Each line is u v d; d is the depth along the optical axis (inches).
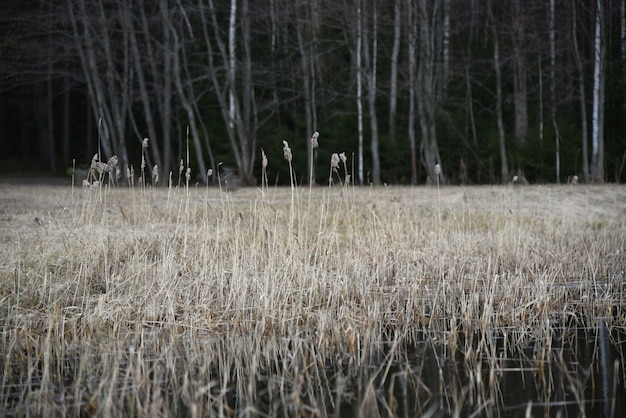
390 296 396.5
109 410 248.8
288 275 397.4
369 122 1299.2
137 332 330.3
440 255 461.1
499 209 648.4
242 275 385.7
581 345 331.0
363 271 415.2
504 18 1360.7
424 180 1272.1
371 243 466.9
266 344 330.3
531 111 1443.2
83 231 440.5
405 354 316.5
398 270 431.5
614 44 1282.0
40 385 283.3
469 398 265.9
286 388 279.9
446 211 648.4
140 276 394.9
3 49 1275.8
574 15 1127.0
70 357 315.0
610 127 1242.6
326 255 437.7
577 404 260.2
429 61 1123.9
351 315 358.3
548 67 1222.9
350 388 279.7
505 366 303.9
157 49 1291.8
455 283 419.5
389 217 581.9
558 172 1107.9
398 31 1188.5
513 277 416.8
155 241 457.4
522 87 1229.7
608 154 1203.9
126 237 466.6
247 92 1159.6
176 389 278.1
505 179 1138.7
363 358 311.9
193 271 402.9
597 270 457.4
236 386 282.5
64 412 252.7
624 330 355.3
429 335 347.6
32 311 358.3
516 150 1215.6
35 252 430.0
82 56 1214.9
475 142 1252.5
